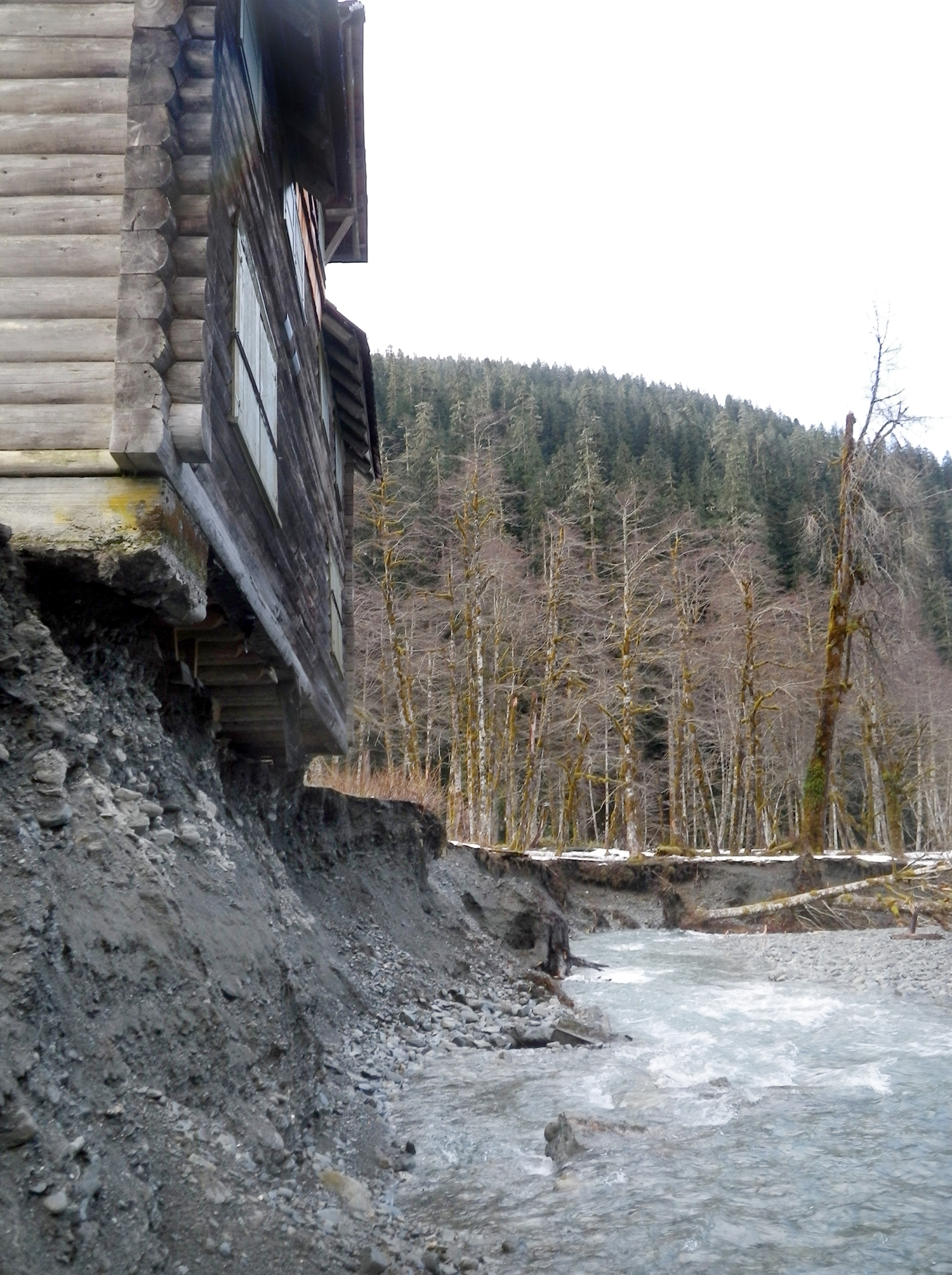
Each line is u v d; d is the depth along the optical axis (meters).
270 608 7.57
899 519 25.47
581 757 31.88
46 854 4.29
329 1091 6.62
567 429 72.44
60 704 4.89
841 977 14.54
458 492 33.75
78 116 5.58
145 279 5.30
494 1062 8.84
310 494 10.23
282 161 8.83
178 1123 4.07
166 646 6.86
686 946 19.38
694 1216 5.21
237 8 6.72
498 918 14.87
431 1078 8.20
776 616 32.75
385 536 28.64
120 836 4.82
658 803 44.56
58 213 5.47
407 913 13.04
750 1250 4.82
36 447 5.24
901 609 25.34
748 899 24.17
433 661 37.00
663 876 25.16
